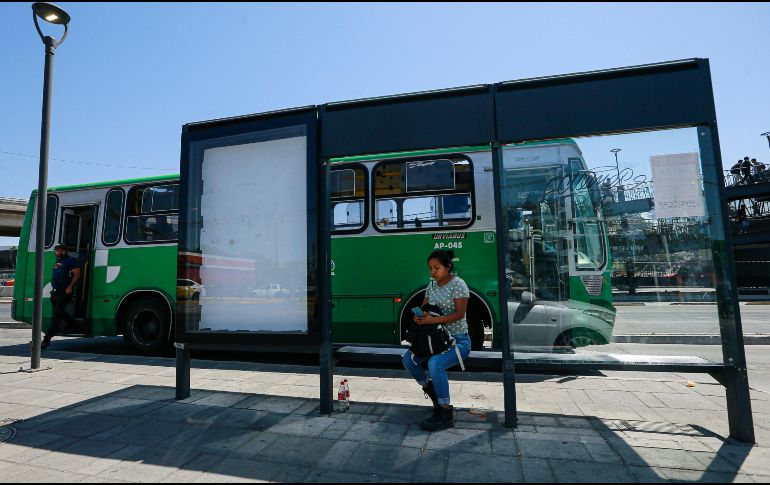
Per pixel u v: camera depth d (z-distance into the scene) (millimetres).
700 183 4016
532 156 5258
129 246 8039
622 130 3812
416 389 5410
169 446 3586
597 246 5203
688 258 4133
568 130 3920
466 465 3158
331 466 3178
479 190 6586
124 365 6859
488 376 6156
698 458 3248
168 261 7816
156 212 8000
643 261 4438
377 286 6770
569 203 5242
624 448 3441
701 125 3760
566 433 3779
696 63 3768
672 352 6387
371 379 5973
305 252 4625
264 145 4875
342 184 7102
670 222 4180
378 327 6711
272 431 3896
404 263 6711
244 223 4859
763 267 25438
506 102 4078
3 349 8930
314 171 4469
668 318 4227
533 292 5297
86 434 3863
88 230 8695
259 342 4539
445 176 6742
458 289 4047
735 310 3641
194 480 2992
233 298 4801
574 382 5730
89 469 3174
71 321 8180
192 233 4992
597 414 4352
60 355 7859
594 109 3883
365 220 6938
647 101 3783
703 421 4156
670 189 4090
